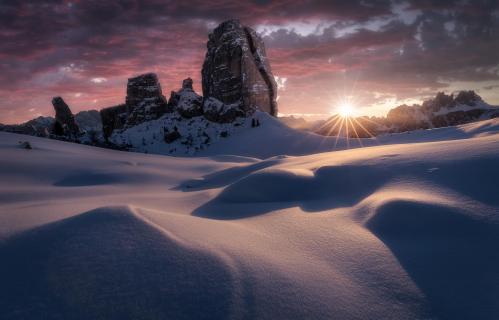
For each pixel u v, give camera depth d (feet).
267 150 288.71
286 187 32.30
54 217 20.47
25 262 12.82
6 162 63.72
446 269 13.60
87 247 13.52
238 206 30.17
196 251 13.69
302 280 12.73
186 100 395.34
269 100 403.54
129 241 14.08
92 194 44.98
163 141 337.52
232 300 10.91
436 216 17.80
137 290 11.09
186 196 41.68
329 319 10.66
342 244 16.63
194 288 11.36
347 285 12.70
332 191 29.43
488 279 12.66
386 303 11.66
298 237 17.98
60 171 66.13
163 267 12.36
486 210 17.44
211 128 362.12
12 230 16.53
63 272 12.01
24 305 10.49
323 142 292.61
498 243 14.65
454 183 22.07
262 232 19.12
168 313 10.23
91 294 10.91
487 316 10.85
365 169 31.35
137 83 395.75
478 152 26.68
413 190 22.80
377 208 20.65
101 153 107.76
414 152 33.19
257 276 12.50
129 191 52.01
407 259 14.62
